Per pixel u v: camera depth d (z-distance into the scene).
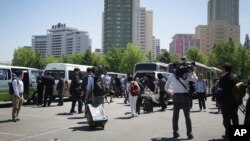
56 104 21.62
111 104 22.55
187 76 9.80
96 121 11.16
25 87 20.55
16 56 109.94
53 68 24.11
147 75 19.00
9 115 15.09
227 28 194.25
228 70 9.66
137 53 84.19
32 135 10.15
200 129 11.67
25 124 12.42
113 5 171.50
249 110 8.80
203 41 191.75
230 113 9.57
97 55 99.25
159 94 18.44
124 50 88.25
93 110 11.38
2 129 11.24
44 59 116.12
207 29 191.75
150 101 17.44
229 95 9.51
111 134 10.41
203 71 37.28
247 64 84.31
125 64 83.81
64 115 15.30
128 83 15.56
